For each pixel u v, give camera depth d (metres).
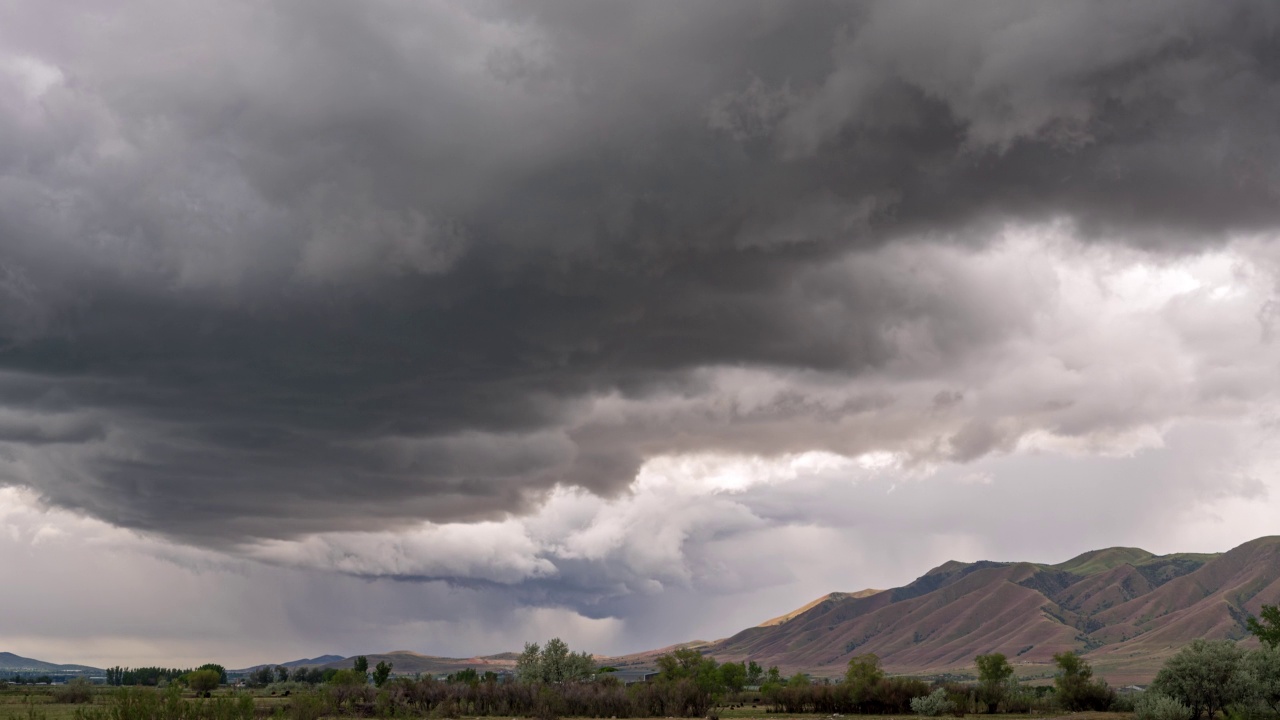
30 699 110.00
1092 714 86.50
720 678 131.12
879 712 94.38
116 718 33.78
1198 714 65.94
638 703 86.19
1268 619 76.94
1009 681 107.12
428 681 86.44
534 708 82.56
